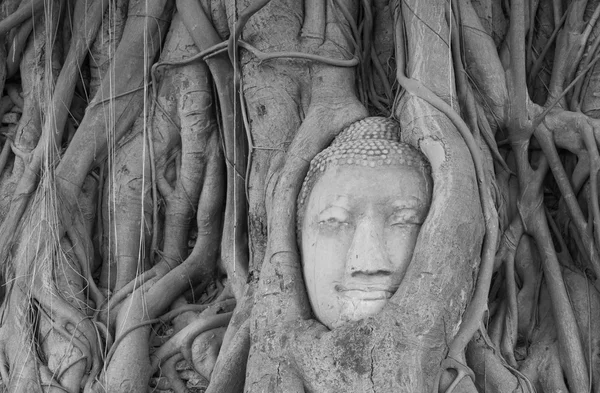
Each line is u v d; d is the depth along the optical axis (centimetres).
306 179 516
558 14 587
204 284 598
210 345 554
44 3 639
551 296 533
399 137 517
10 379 556
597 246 532
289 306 494
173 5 632
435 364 467
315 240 497
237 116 589
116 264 597
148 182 609
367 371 454
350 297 482
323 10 582
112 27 639
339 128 543
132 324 561
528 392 504
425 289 468
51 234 585
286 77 570
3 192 622
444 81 525
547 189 564
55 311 567
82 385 553
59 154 614
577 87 562
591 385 519
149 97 620
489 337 530
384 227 489
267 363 481
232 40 569
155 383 559
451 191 484
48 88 619
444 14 539
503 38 584
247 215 580
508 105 557
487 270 493
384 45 587
